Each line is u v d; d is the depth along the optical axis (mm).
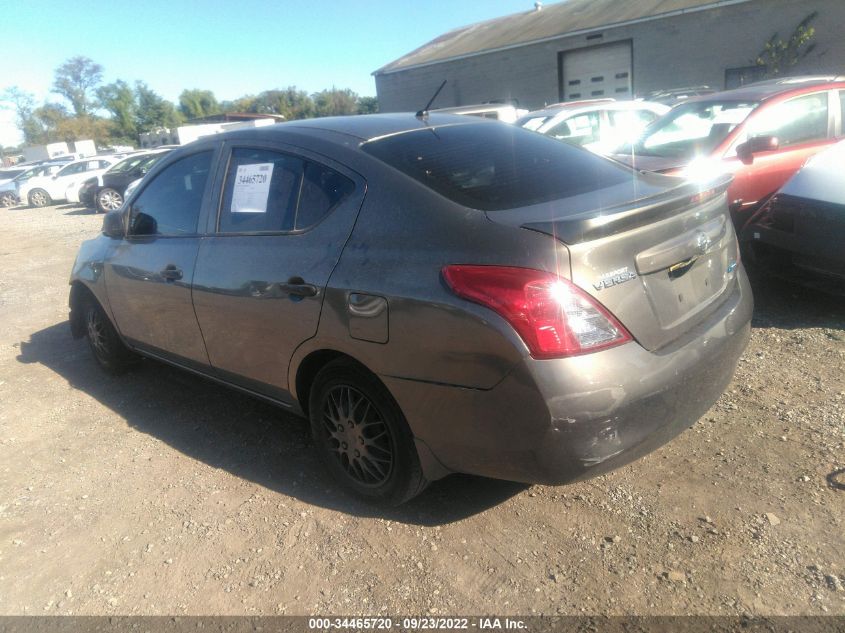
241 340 3383
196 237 3672
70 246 12289
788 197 4801
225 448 3783
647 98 18953
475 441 2488
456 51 29719
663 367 2473
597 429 2332
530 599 2451
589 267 2340
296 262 3002
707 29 21844
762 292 5348
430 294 2471
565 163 3170
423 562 2699
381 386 2781
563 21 26828
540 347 2275
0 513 3322
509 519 2900
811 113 6316
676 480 3025
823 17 19531
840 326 4531
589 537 2732
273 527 3020
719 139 5922
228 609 2553
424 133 3250
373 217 2797
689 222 2738
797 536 2600
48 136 72375
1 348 5938
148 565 2844
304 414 3332
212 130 30375
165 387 4727
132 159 19156
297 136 3283
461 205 2619
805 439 3211
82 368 5262
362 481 3082
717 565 2504
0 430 4254
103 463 3730
